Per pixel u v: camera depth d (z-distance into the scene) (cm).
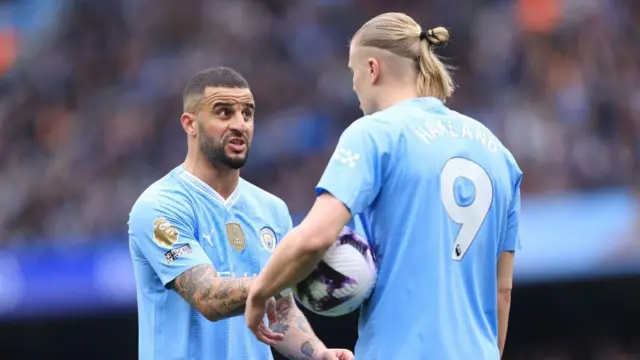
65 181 4762
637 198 3794
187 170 1612
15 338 4206
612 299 4388
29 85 5506
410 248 1312
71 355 4275
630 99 5022
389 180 1317
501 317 1450
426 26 5872
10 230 4541
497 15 5812
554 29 5584
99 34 5816
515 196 1438
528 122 4878
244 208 1638
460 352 1305
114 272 3612
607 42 5484
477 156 1367
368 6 5969
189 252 1528
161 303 1576
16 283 3575
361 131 1315
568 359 4484
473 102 5353
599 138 4834
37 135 5288
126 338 4262
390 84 1381
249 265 1617
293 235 1250
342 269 1304
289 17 5875
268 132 5062
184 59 5669
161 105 5250
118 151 4966
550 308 4434
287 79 5481
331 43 5794
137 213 1570
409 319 1303
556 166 4578
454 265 1332
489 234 1369
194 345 1562
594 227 3784
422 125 1345
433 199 1321
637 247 3753
